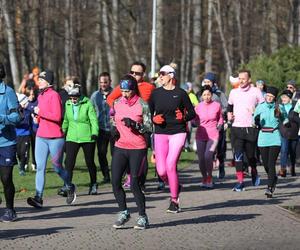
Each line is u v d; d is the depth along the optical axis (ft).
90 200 81.20
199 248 55.21
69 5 285.84
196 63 247.91
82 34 292.40
